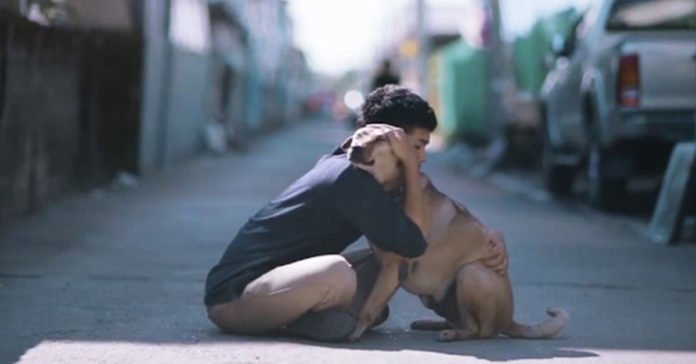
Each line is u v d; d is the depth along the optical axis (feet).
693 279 32.65
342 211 22.29
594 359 22.36
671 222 39.70
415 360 21.72
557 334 24.03
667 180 40.91
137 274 32.12
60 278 31.14
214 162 85.20
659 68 45.42
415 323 24.71
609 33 50.01
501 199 58.23
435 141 124.06
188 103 84.02
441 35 175.94
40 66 45.27
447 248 22.65
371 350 22.52
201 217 46.39
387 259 22.58
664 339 24.64
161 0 70.95
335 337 22.80
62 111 49.90
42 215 44.55
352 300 22.89
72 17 46.16
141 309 27.07
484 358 22.03
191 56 84.43
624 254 37.37
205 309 26.84
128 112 60.80
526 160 77.05
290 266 22.50
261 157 94.79
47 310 26.81
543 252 37.70
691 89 45.37
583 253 37.52
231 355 22.07
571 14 66.54
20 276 31.27
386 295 22.84
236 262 23.04
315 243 22.75
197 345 22.98
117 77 60.29
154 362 21.76
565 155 56.54
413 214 22.09
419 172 22.33
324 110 297.12
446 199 22.94
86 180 55.01
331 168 22.52
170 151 75.61
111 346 23.08
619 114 45.75
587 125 50.60
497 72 85.40
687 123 45.34
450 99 112.27
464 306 22.99
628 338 24.66
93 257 35.01
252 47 144.66
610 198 49.01
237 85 120.06
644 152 48.16
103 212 46.73
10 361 21.93
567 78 54.44
